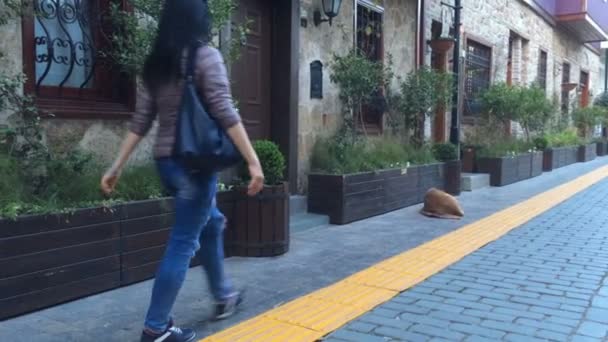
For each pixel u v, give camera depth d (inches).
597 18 843.4
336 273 193.2
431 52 433.4
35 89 183.8
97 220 161.5
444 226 278.5
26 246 144.9
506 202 365.1
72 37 197.0
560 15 767.1
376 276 189.8
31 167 167.8
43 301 149.9
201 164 116.1
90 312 150.9
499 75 574.6
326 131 316.5
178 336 127.4
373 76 321.4
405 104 378.0
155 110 123.0
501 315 154.9
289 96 283.9
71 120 188.1
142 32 185.0
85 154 185.0
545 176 537.0
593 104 961.5
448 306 161.9
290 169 285.6
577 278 190.2
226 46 229.8
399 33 390.3
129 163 203.5
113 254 166.9
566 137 679.7
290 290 173.8
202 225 126.5
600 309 160.1
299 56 293.0
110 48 203.2
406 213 315.3
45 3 186.2
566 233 265.3
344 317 151.5
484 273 195.9
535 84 591.8
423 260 211.8
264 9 281.1
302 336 138.0
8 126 168.2
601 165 668.1
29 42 181.0
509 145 500.4
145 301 159.9
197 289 172.9
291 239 243.1
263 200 210.5
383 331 143.1
